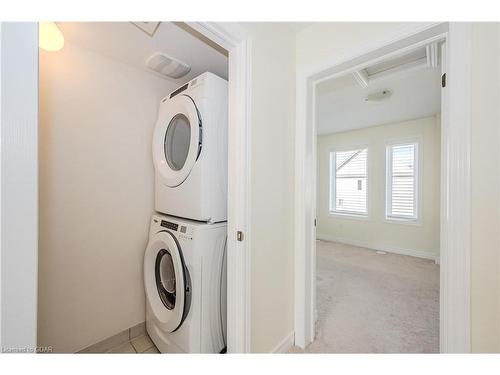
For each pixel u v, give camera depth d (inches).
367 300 84.8
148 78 67.4
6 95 15.9
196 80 50.3
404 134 147.8
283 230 54.4
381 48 45.4
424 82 90.3
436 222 135.5
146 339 62.5
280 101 52.7
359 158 172.4
